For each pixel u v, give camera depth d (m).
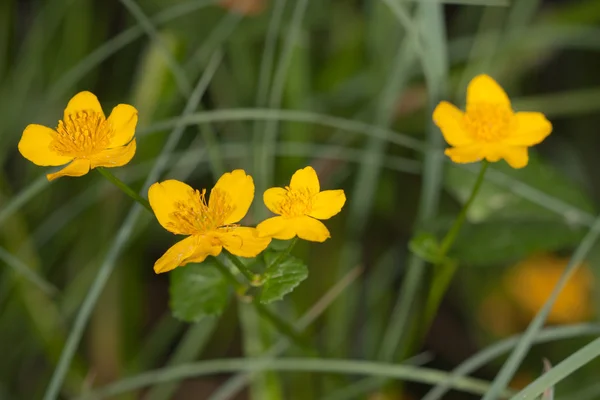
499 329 0.86
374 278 0.84
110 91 0.91
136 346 0.79
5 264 0.76
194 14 0.84
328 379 0.75
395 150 0.89
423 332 0.70
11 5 0.85
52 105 0.84
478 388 0.66
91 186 0.80
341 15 0.94
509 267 0.87
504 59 0.89
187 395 0.81
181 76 0.74
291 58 0.80
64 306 0.78
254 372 0.70
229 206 0.59
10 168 0.88
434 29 0.73
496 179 0.72
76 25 0.86
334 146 0.79
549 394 0.61
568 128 1.00
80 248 0.81
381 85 0.85
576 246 0.83
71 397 0.76
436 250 0.67
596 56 1.00
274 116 0.70
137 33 0.78
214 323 0.77
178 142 0.84
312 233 0.59
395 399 0.74
